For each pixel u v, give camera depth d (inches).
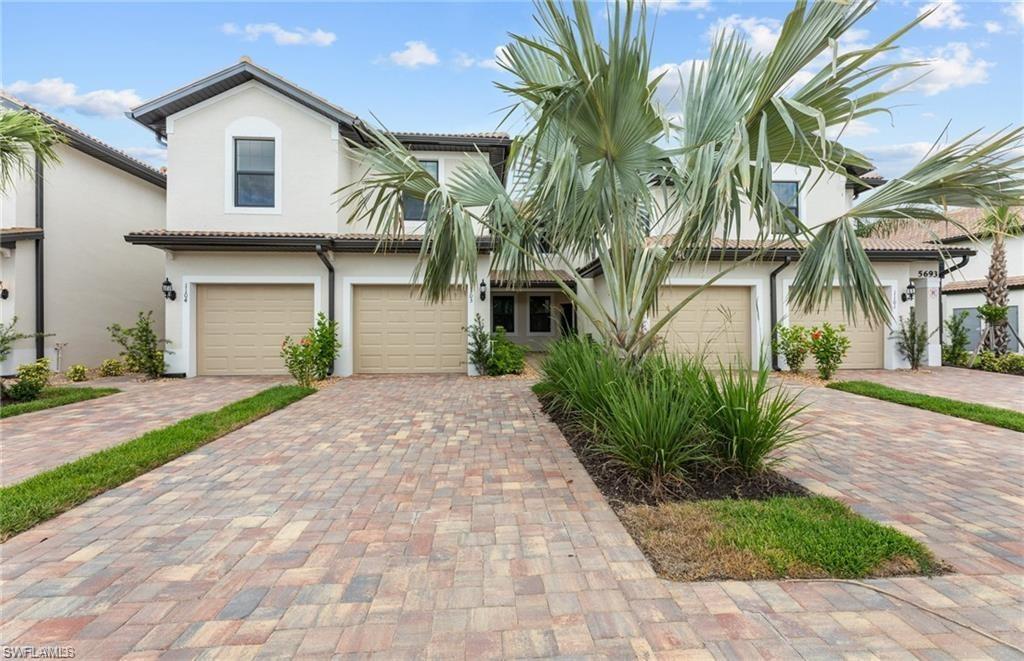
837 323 512.1
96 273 522.9
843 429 249.8
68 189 490.3
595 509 149.4
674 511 142.6
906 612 97.1
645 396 167.2
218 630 92.8
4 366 433.7
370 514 146.7
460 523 139.9
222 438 236.8
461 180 291.7
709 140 198.7
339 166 502.3
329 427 260.7
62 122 463.8
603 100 179.3
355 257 482.6
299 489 167.8
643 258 252.5
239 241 440.1
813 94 164.2
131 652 86.9
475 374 479.5
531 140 235.1
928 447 216.7
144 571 114.0
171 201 484.7
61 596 103.8
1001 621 94.2
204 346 474.6
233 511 149.0
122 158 534.3
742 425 166.6
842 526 129.1
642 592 104.4
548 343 341.7
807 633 90.9
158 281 613.9
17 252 446.6
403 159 230.5
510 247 284.0
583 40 168.1
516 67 217.9
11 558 119.9
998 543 125.6
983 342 557.0
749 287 509.4
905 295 508.7
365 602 101.7
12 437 239.0
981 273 683.4
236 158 496.7
